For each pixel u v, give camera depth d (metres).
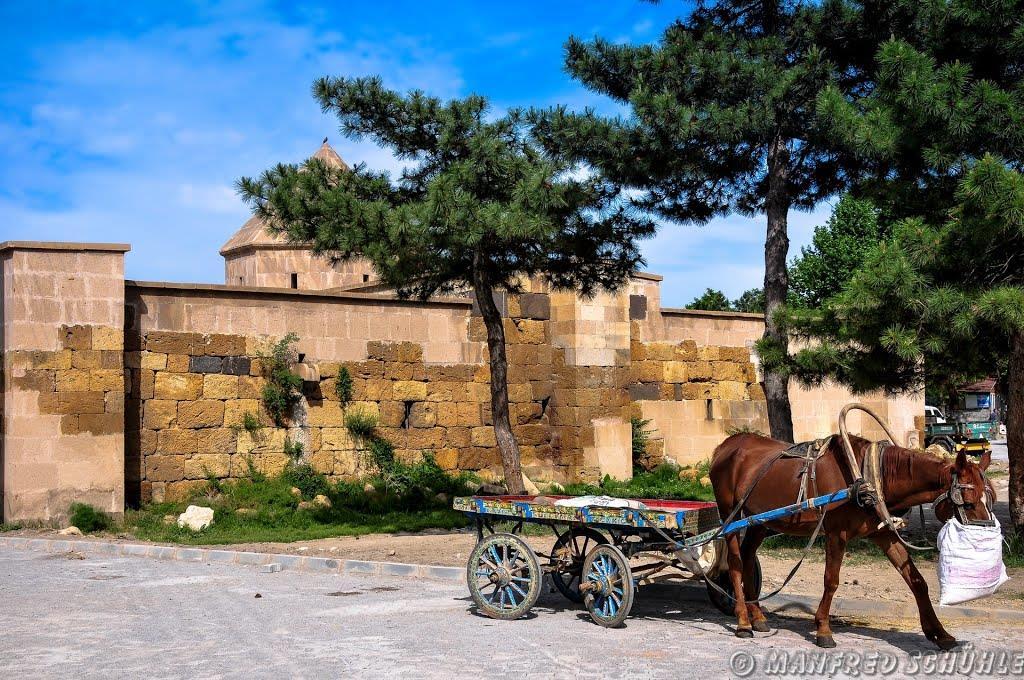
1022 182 11.29
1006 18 13.37
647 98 15.10
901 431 34.06
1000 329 12.59
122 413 19.05
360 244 15.87
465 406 24.02
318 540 17.25
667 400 28.38
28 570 14.09
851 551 14.80
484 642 9.20
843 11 15.37
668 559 10.66
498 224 15.28
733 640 9.32
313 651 8.84
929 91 12.52
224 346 20.83
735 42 16.27
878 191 14.35
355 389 22.41
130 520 18.69
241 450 20.84
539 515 10.45
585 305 25.02
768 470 9.86
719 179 17.02
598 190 16.98
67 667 8.33
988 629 9.88
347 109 16.67
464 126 16.59
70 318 18.69
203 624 10.10
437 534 18.14
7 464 18.14
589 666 8.27
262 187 16.36
